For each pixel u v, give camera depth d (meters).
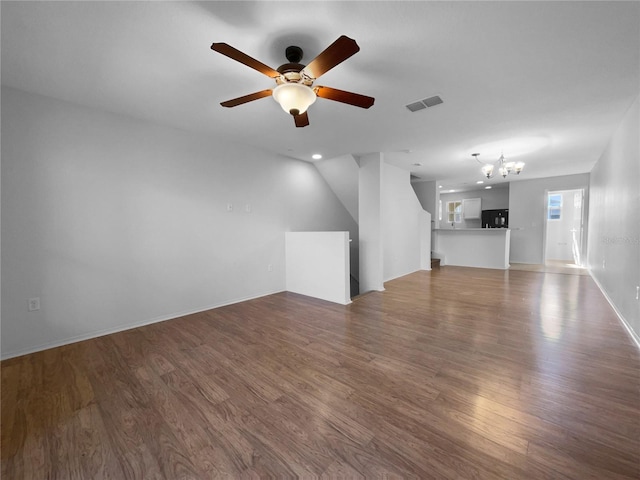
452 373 2.04
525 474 1.21
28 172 2.43
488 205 8.95
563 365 2.11
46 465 1.30
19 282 2.41
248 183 4.12
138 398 1.79
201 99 2.60
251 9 1.51
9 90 2.34
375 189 4.57
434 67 2.08
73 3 1.45
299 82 1.83
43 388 1.90
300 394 1.82
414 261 6.47
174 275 3.37
